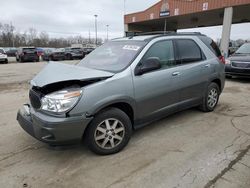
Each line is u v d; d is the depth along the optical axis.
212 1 18.59
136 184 2.83
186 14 21.73
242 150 3.60
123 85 3.49
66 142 3.13
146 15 25.95
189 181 2.85
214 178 2.90
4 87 9.10
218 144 3.81
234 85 8.87
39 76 3.57
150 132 4.32
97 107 3.21
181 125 4.64
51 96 3.08
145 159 3.39
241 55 9.96
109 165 3.25
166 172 3.05
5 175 3.05
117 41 4.62
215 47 5.62
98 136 3.40
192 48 4.86
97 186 2.81
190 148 3.69
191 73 4.65
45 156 3.52
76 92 3.07
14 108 5.98
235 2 16.78
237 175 2.95
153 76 3.91
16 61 27.42
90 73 3.35
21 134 4.29
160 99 4.09
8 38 76.62
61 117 3.02
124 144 3.64
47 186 2.83
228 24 17.50
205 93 5.16
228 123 4.73
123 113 3.56
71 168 3.20
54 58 28.73
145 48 3.94
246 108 5.75
